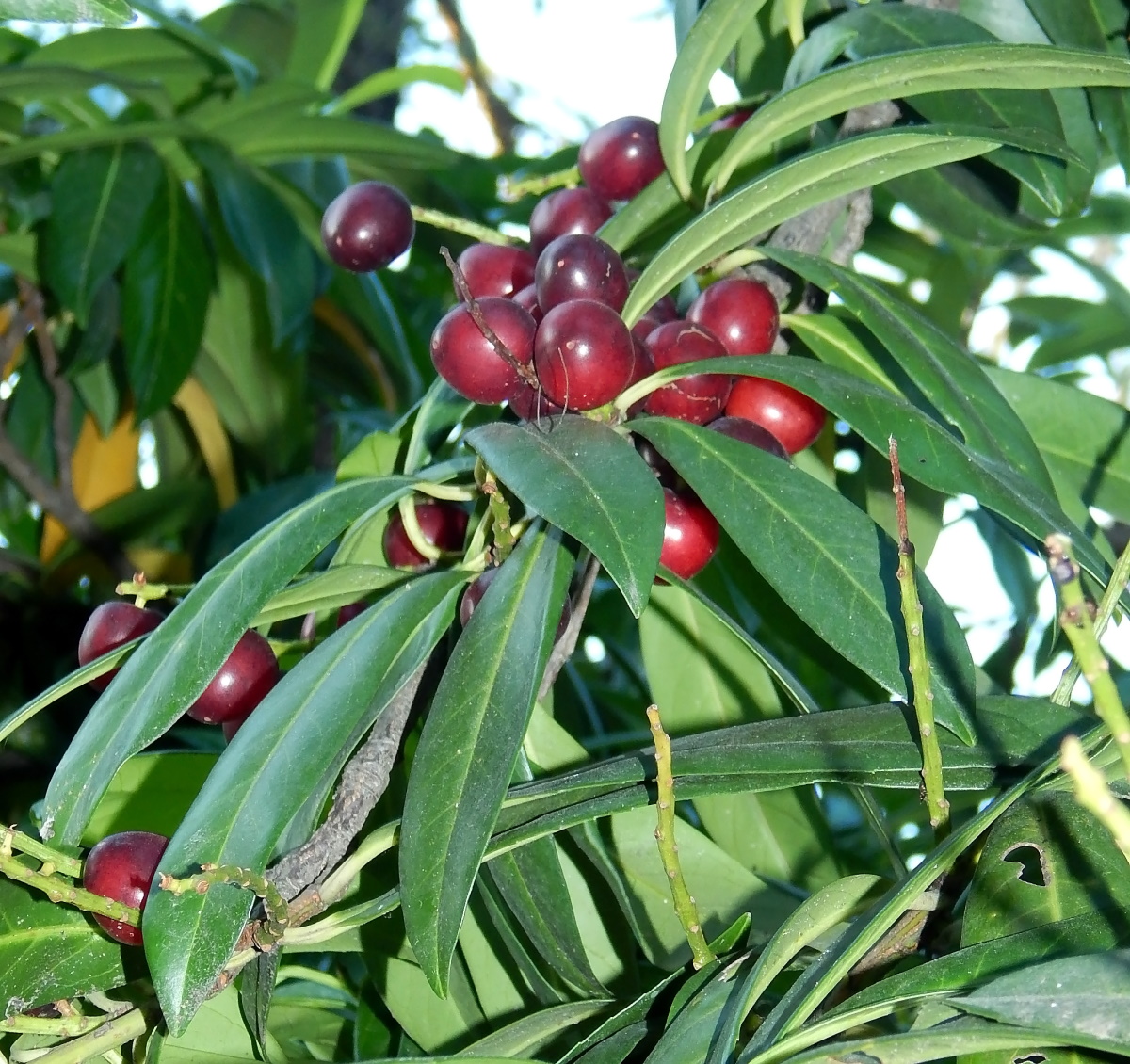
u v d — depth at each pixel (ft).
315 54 2.64
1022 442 1.31
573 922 1.19
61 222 1.94
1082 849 1.08
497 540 1.23
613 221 1.43
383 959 1.32
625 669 2.12
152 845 1.15
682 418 1.27
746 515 1.18
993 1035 0.98
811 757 1.15
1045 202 1.42
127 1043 1.23
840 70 1.29
